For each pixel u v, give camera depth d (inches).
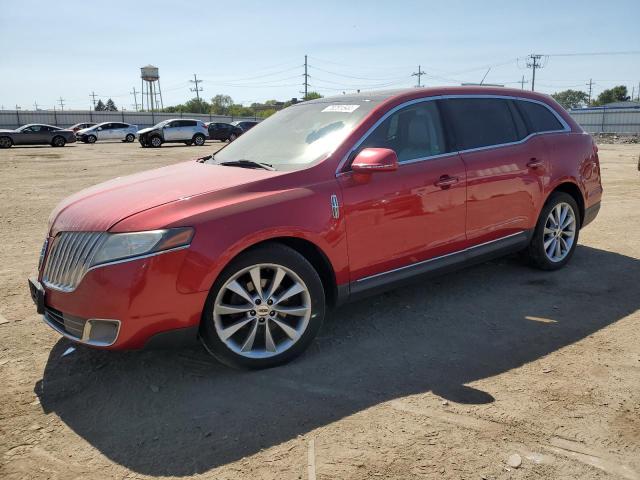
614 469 97.0
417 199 156.3
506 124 189.2
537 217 196.5
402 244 155.4
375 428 110.0
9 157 900.0
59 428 112.0
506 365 135.6
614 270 209.9
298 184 137.7
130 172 633.0
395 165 139.8
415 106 165.9
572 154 206.2
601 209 335.3
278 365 136.3
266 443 105.9
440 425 110.5
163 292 118.3
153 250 117.3
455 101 177.0
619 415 113.0
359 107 161.9
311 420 113.3
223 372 133.9
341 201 141.4
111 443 106.7
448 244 167.3
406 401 119.7
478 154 174.7
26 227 306.3
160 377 131.7
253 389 125.8
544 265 204.8
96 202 134.2
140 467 99.7
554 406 116.5
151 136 1277.1
